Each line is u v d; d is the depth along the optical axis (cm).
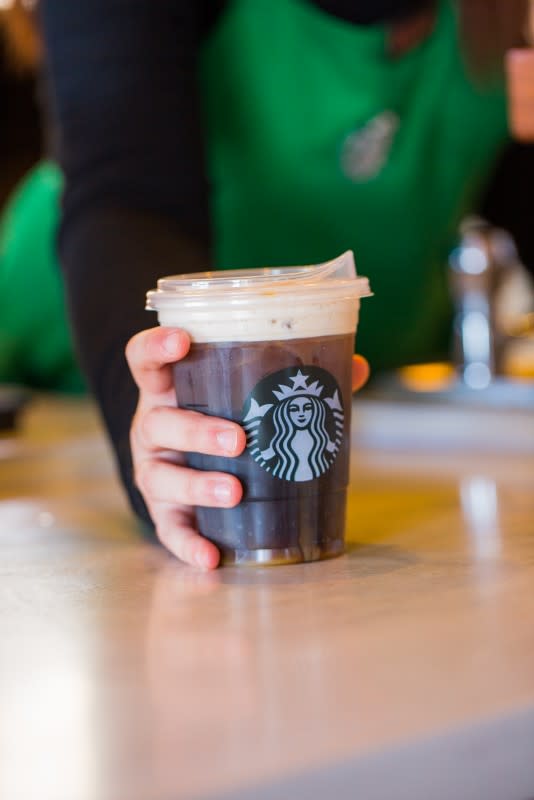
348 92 134
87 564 79
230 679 59
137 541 85
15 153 213
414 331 169
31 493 103
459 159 150
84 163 99
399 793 53
